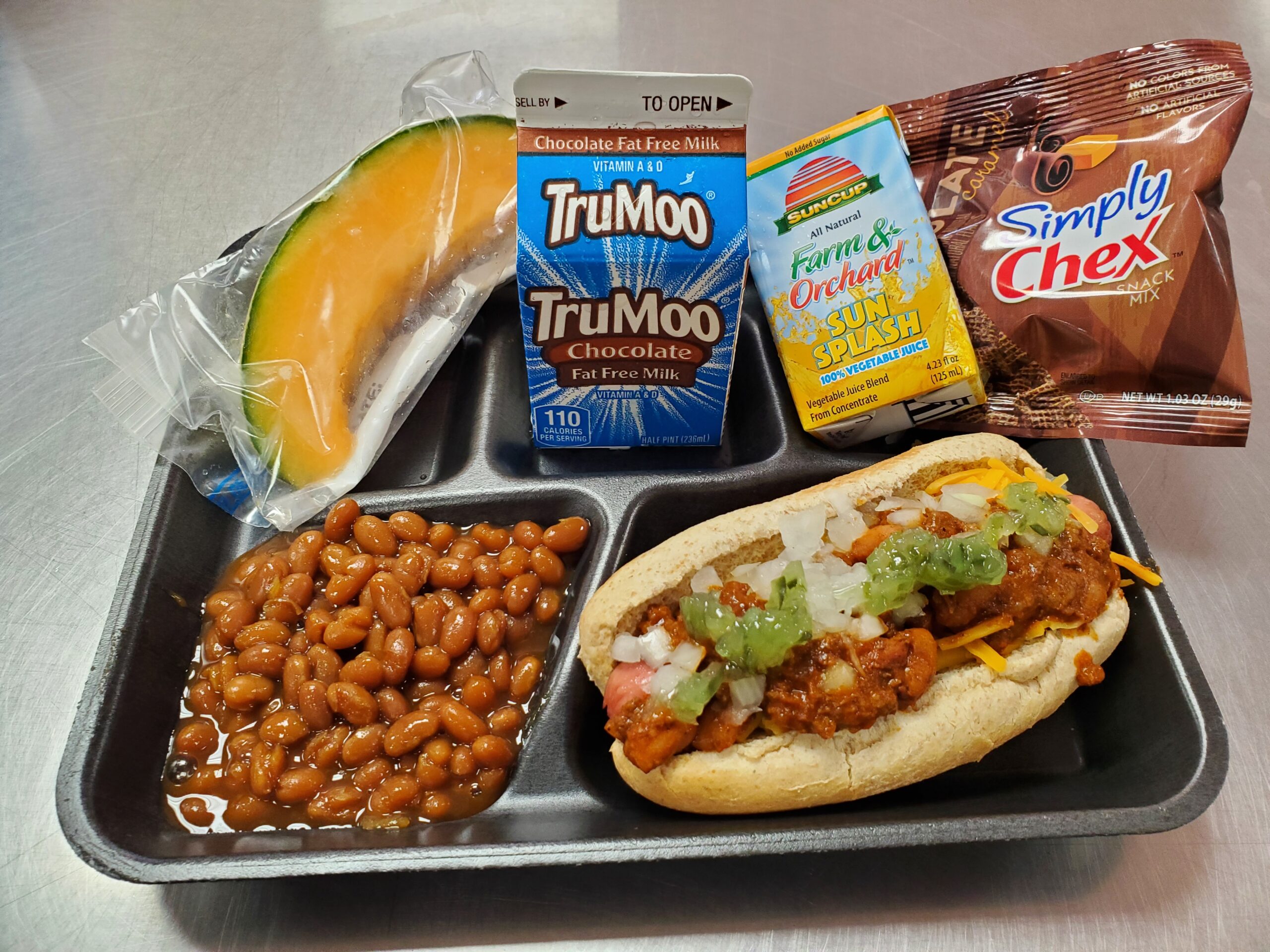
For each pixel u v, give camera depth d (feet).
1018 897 0.82
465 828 0.81
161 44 1.44
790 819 0.79
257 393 0.97
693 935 0.80
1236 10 1.50
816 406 0.98
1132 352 0.95
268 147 1.33
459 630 0.88
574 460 1.06
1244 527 1.03
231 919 0.80
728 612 0.77
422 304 1.07
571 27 1.48
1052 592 0.83
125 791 0.79
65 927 0.79
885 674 0.78
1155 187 0.95
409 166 1.07
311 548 0.92
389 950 0.79
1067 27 1.49
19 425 1.07
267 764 0.82
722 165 0.89
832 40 1.48
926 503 0.87
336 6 1.50
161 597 0.89
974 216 1.00
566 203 0.89
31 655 0.93
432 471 1.05
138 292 1.18
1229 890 0.83
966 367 0.93
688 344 0.95
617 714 0.79
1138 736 0.85
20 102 1.36
